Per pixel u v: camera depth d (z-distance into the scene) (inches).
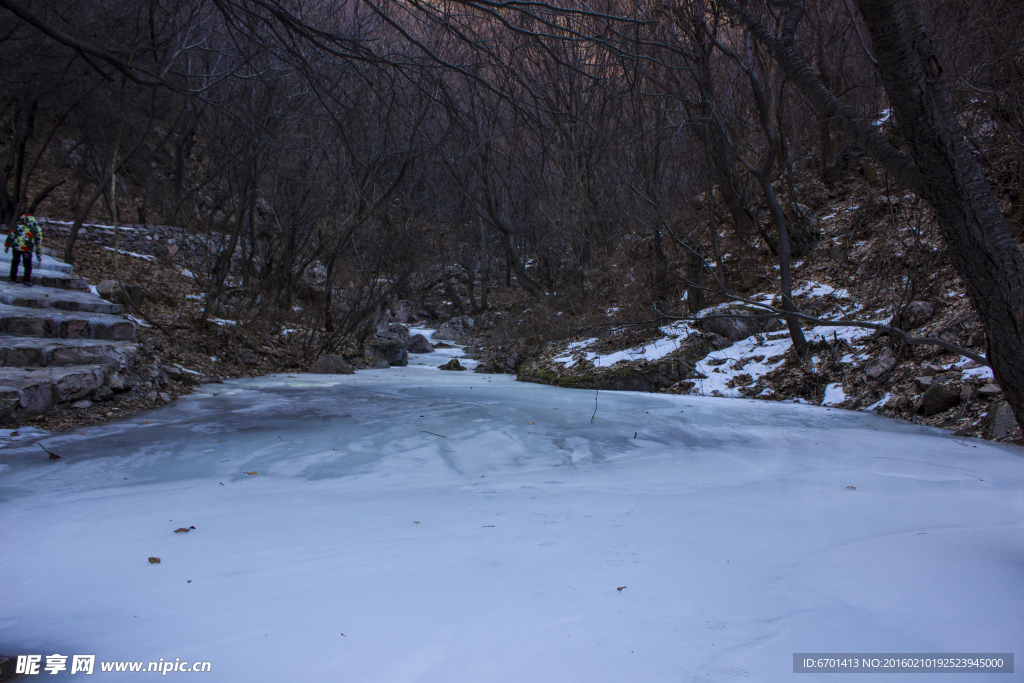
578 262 737.0
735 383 522.9
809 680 79.8
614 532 146.7
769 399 485.4
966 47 442.0
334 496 187.2
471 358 949.2
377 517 160.7
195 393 422.9
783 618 100.3
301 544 137.3
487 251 1320.1
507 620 98.7
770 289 640.4
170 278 783.7
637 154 538.0
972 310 425.4
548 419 357.4
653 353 590.2
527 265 1112.2
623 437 308.5
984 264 132.3
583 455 264.1
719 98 590.9
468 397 451.5
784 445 291.7
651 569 122.0
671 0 396.5
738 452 271.6
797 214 702.5
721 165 646.5
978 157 491.5
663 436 313.0
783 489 197.0
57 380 313.6
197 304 697.0
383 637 92.7
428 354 1047.0
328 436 293.1
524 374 658.8
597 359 607.2
